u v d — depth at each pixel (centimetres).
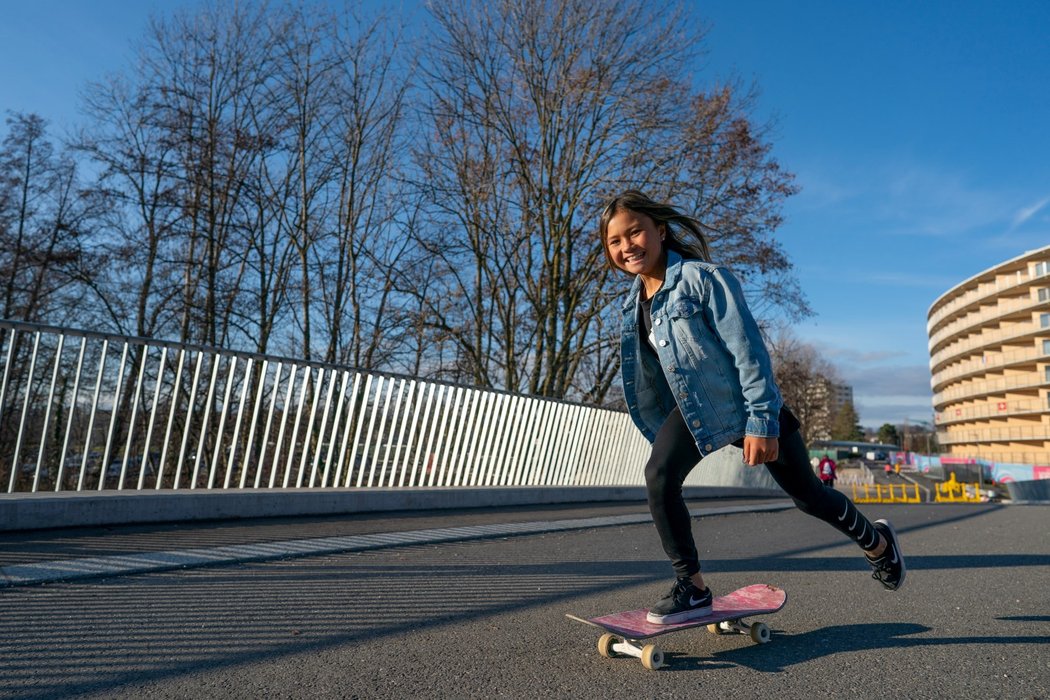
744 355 268
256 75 2244
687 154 2131
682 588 278
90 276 2103
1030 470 6800
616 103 2134
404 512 901
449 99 2256
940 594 413
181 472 711
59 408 661
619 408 1399
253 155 2231
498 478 1116
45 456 643
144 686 244
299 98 2267
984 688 246
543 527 732
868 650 292
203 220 2183
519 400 1156
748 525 860
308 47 2256
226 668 265
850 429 13012
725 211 2153
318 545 549
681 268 284
